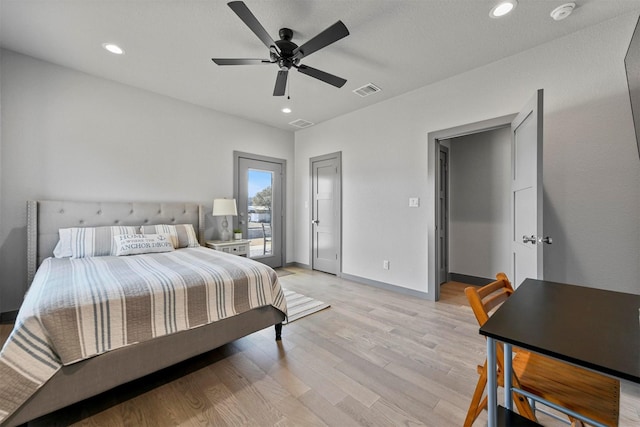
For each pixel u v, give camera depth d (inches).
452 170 164.2
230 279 75.9
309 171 191.8
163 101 140.3
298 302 123.2
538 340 30.8
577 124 88.4
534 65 97.1
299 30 88.2
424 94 128.6
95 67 112.5
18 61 102.5
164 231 127.6
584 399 38.4
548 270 92.4
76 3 76.5
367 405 59.1
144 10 79.3
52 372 48.9
